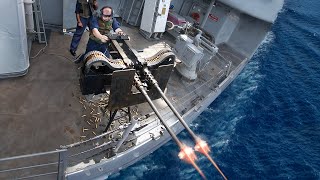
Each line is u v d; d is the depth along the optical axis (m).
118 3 14.51
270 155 12.97
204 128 13.23
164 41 14.59
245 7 15.11
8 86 9.75
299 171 12.63
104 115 9.72
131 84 7.73
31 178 7.57
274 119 15.01
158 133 9.85
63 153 6.81
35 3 10.80
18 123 8.77
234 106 14.96
